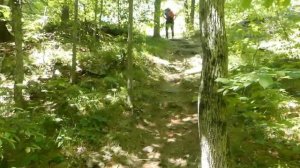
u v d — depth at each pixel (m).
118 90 9.16
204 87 4.54
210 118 4.48
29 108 7.83
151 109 8.84
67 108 8.16
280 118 7.12
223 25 4.50
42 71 9.61
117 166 6.90
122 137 7.60
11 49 10.44
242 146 6.88
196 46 14.32
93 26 12.12
